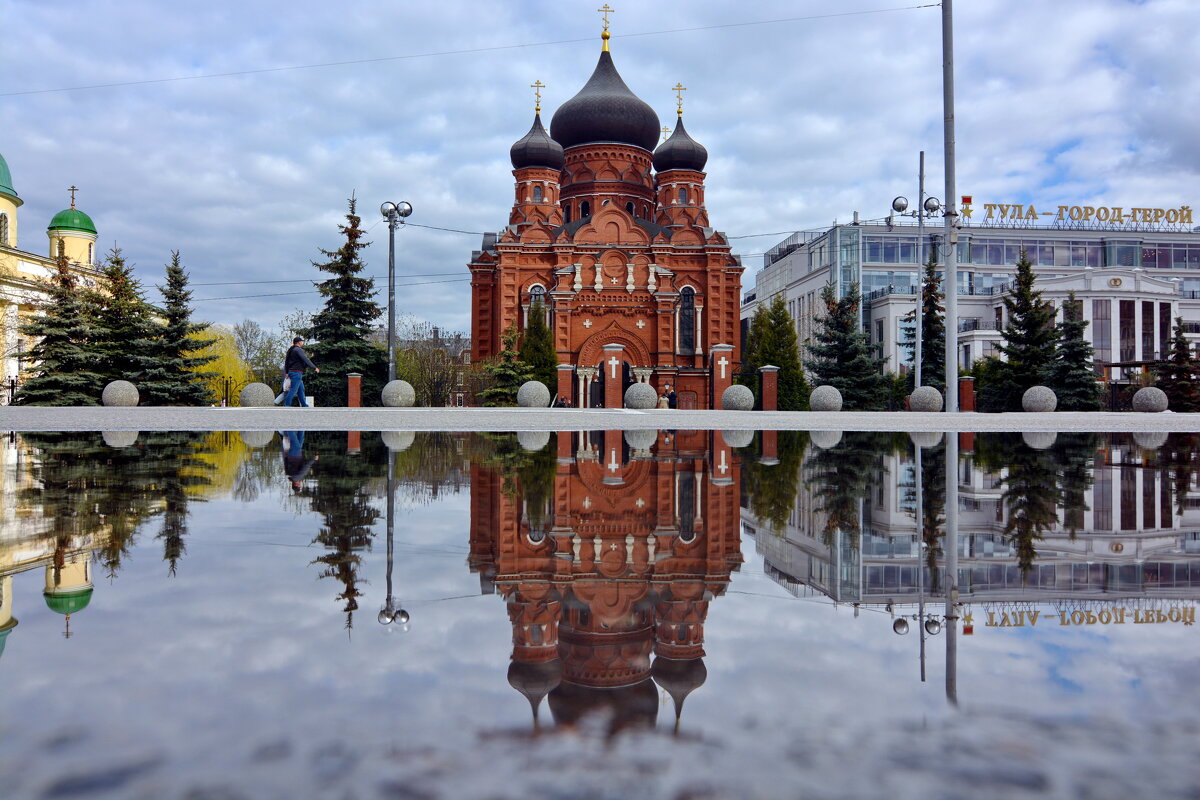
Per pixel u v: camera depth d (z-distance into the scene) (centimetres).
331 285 4131
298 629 241
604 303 4538
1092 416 2333
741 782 133
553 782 133
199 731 155
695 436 1564
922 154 3778
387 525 467
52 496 588
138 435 1479
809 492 651
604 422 2197
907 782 133
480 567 347
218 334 6331
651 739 154
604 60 5291
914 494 639
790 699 181
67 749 144
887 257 6900
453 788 129
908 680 194
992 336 5944
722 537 437
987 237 7075
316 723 162
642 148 5231
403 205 3044
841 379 4425
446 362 4853
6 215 5000
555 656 216
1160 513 532
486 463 904
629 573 339
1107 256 7150
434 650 221
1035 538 436
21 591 289
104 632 233
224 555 369
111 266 3688
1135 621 257
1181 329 4288
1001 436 1603
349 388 3027
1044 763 143
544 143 5019
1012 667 205
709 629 248
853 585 317
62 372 3422
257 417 2148
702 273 4650
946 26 2531
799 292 8000
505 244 4538
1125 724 163
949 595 299
